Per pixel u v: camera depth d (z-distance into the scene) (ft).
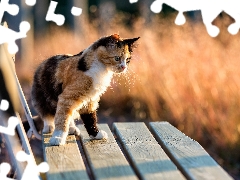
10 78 11.50
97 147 11.14
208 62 26.21
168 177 8.56
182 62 27.27
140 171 8.92
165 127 13.32
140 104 29.12
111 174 8.82
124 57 12.50
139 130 13.10
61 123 11.69
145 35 31.96
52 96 12.67
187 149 10.61
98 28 39.24
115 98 30.40
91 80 11.89
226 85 24.23
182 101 25.40
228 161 21.16
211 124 22.97
